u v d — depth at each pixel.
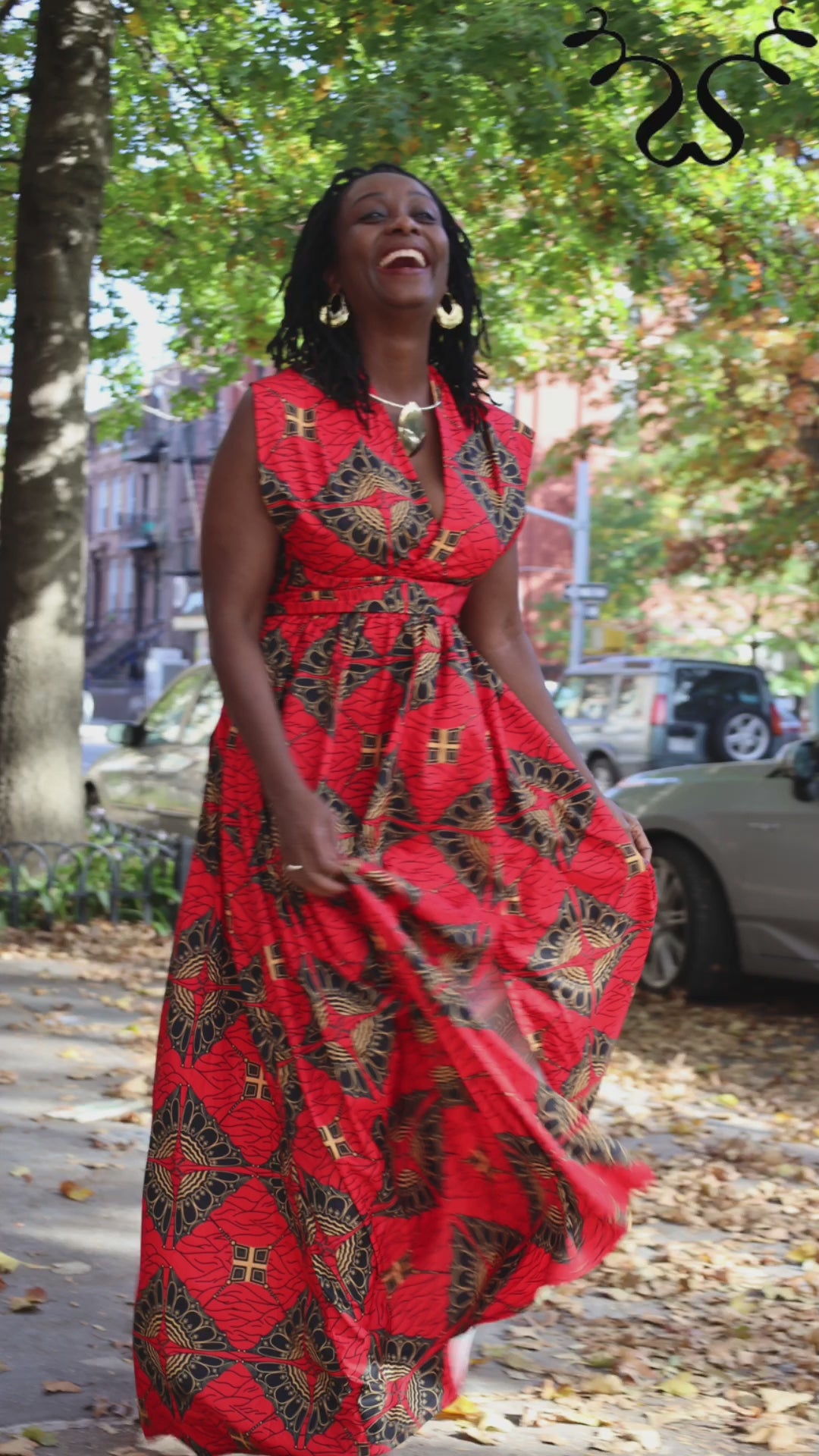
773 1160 5.50
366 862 2.61
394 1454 3.05
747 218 14.95
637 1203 4.95
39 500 10.56
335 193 2.72
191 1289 2.57
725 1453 3.15
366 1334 2.55
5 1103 5.64
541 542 49.91
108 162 10.77
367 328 2.70
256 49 13.18
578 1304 4.05
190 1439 2.59
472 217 14.18
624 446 38.69
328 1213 2.53
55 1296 3.79
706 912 8.23
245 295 15.88
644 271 13.22
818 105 11.27
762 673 24.55
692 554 25.47
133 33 13.14
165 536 65.25
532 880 2.76
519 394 50.41
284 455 2.63
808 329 16.97
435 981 2.55
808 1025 7.98
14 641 10.52
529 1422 3.24
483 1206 2.62
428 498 2.69
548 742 2.82
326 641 2.68
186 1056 2.63
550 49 10.94
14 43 13.76
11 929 9.68
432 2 11.62
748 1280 4.27
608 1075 6.76
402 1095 2.61
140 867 10.77
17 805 10.50
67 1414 3.12
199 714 12.92
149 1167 2.64
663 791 8.52
